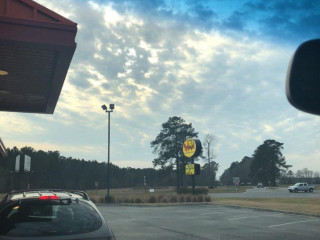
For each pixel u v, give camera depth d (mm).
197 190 44531
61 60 9102
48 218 4340
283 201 32031
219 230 14188
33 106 14266
